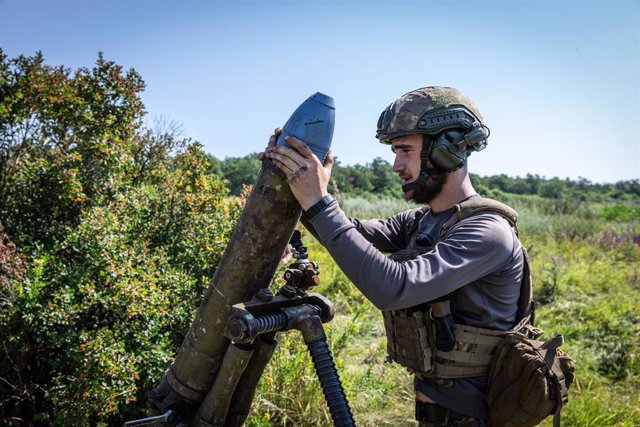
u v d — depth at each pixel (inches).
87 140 163.5
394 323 80.7
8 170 160.9
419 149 78.6
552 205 831.7
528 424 75.1
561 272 334.0
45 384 129.4
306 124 71.6
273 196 71.6
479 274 73.5
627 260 467.2
